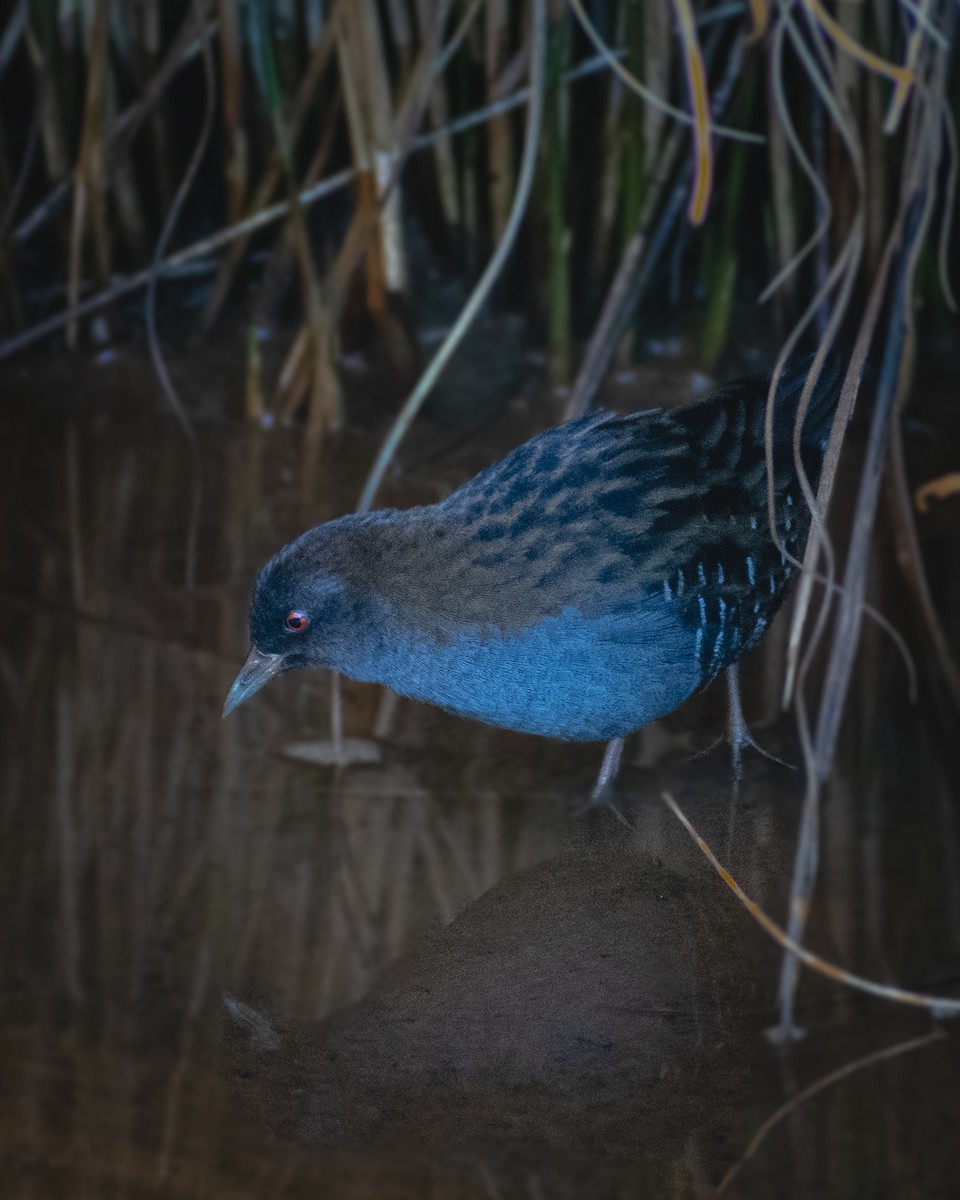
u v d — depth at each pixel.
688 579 5.46
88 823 6.37
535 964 5.40
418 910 5.82
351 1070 4.88
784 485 5.81
